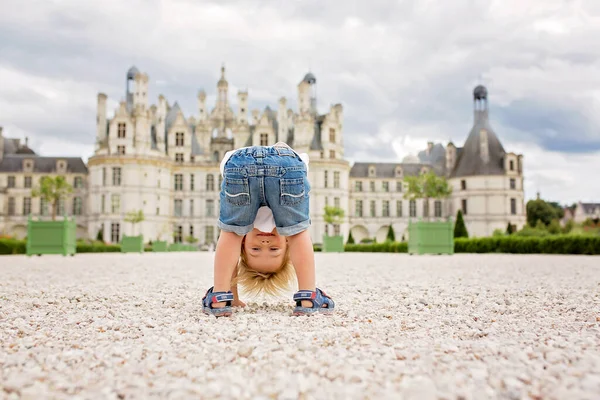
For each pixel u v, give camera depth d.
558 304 6.45
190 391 2.77
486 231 81.12
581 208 123.38
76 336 4.38
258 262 5.61
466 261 19.39
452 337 4.29
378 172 91.81
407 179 80.56
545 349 3.64
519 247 30.53
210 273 13.33
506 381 2.91
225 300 5.40
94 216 72.81
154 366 3.31
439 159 98.12
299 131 79.31
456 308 6.12
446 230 28.23
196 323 4.86
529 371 3.11
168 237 76.06
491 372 3.11
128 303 6.67
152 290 8.46
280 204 5.27
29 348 3.93
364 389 2.82
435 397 2.67
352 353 3.57
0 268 15.23
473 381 2.95
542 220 103.12
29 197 85.12
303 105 80.06
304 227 5.42
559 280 10.27
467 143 85.88
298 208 5.33
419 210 91.00
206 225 80.94
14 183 85.31
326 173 78.94
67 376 3.12
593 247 26.64
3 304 6.54
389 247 42.22
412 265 16.67
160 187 75.06
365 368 3.20
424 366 3.24
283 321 4.88
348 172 82.31
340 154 81.75
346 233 80.56
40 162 86.31
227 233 5.49
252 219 5.38
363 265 16.91
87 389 2.88
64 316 5.55
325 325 4.72
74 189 85.31
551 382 2.89
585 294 7.55
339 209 74.75
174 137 81.81
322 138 79.75
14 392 2.82
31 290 8.36
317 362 3.31
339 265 16.98
